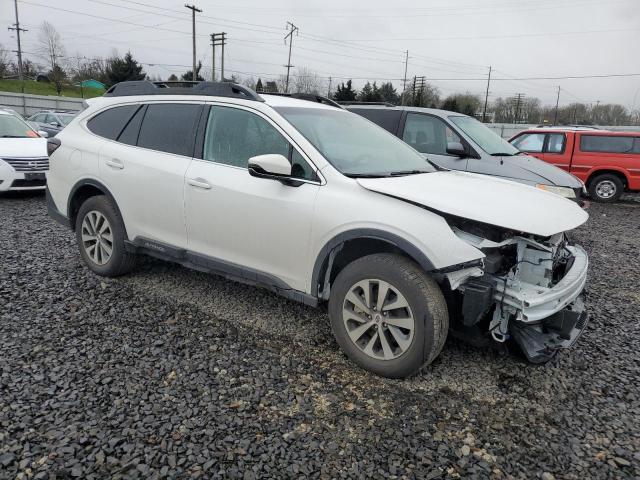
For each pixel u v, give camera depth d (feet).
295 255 11.35
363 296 10.64
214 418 8.99
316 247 10.95
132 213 14.47
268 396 9.73
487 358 11.54
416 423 9.07
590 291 16.83
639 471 8.07
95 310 13.41
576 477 7.91
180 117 13.84
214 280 15.97
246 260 12.34
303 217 11.04
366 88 236.22
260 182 11.82
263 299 14.55
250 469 7.80
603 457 8.37
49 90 202.08
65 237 20.59
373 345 10.57
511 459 8.25
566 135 42.24
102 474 7.59
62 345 11.43
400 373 10.19
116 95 15.79
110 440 8.30
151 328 12.48
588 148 41.39
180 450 8.14
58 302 13.85
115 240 15.03
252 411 9.24
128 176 14.34
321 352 11.56
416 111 24.76
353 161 11.84
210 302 14.21
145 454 8.03
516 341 10.47
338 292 10.88
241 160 12.45
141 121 14.69
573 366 11.38
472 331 10.57
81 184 15.61
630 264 20.61
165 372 10.45
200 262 13.25
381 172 11.82
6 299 13.91
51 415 8.87
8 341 11.53
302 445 8.38
